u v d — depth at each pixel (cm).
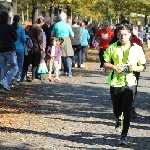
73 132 1071
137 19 5734
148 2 5200
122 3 5244
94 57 3644
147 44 5572
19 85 1883
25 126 1127
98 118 1250
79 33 2658
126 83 956
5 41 1656
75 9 4172
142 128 1130
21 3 5716
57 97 1616
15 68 1683
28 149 910
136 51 962
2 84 1662
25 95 1636
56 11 3931
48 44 2242
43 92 1722
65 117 1256
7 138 1003
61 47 2253
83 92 1752
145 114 1325
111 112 1345
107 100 1572
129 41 966
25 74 2012
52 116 1268
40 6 3997
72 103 1495
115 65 966
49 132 1068
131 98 952
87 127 1129
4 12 1666
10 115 1262
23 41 1897
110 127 1133
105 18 6394
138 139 1009
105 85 1977
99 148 925
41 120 1206
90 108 1407
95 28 4884
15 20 1902
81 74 2402
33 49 1997
